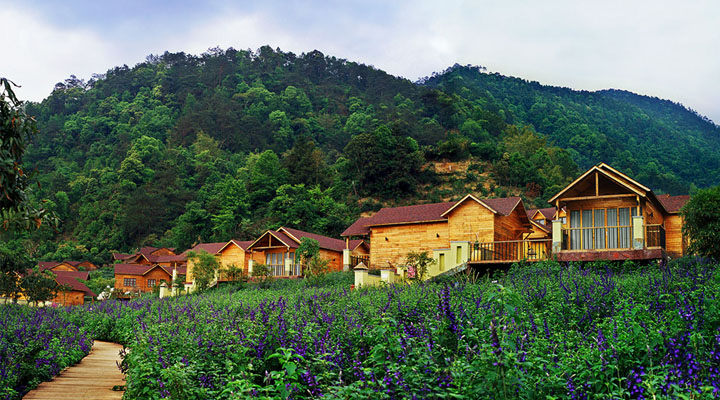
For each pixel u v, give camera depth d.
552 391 6.68
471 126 135.12
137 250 92.38
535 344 7.77
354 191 91.44
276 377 6.47
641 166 157.88
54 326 17.19
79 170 129.25
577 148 169.88
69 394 10.97
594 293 11.84
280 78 189.75
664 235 25.20
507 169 95.38
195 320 13.97
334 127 159.25
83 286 58.31
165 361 8.88
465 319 8.62
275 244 43.72
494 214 31.25
